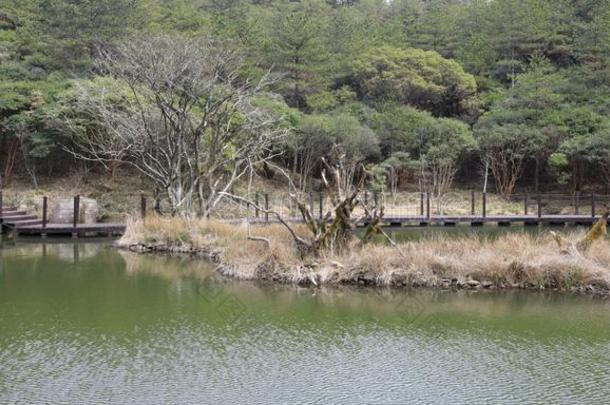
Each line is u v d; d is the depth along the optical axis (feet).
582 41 128.47
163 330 29.04
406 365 24.72
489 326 30.37
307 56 120.78
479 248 42.91
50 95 86.89
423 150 109.50
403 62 128.36
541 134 104.88
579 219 86.33
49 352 25.61
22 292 36.78
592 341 27.96
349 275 39.40
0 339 27.22
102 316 31.35
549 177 117.80
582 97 119.24
